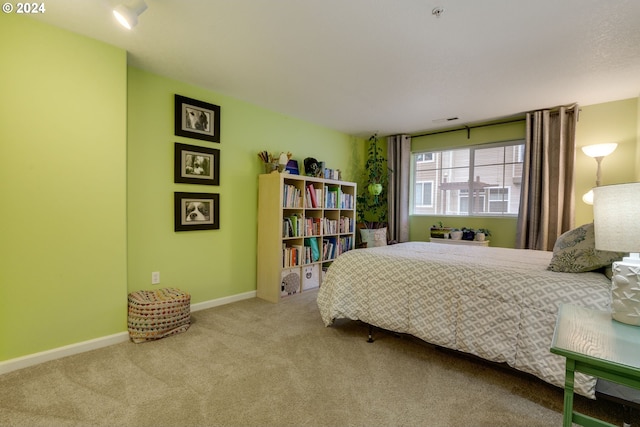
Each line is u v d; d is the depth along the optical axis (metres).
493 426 1.39
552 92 2.93
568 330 1.07
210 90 2.99
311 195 3.65
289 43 2.12
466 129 4.18
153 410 1.47
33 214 1.88
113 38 2.07
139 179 2.55
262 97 3.18
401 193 4.59
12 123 1.80
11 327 1.82
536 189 3.43
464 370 1.88
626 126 3.09
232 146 3.21
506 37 2.01
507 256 2.31
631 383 0.85
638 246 1.08
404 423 1.40
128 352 2.07
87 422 1.39
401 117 3.81
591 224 1.69
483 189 4.11
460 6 1.70
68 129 1.99
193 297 2.95
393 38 2.04
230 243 3.24
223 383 1.71
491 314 1.71
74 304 2.04
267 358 2.01
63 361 1.93
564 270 1.71
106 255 2.17
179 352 2.07
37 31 1.87
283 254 3.33
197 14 1.80
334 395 1.61
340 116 3.80
